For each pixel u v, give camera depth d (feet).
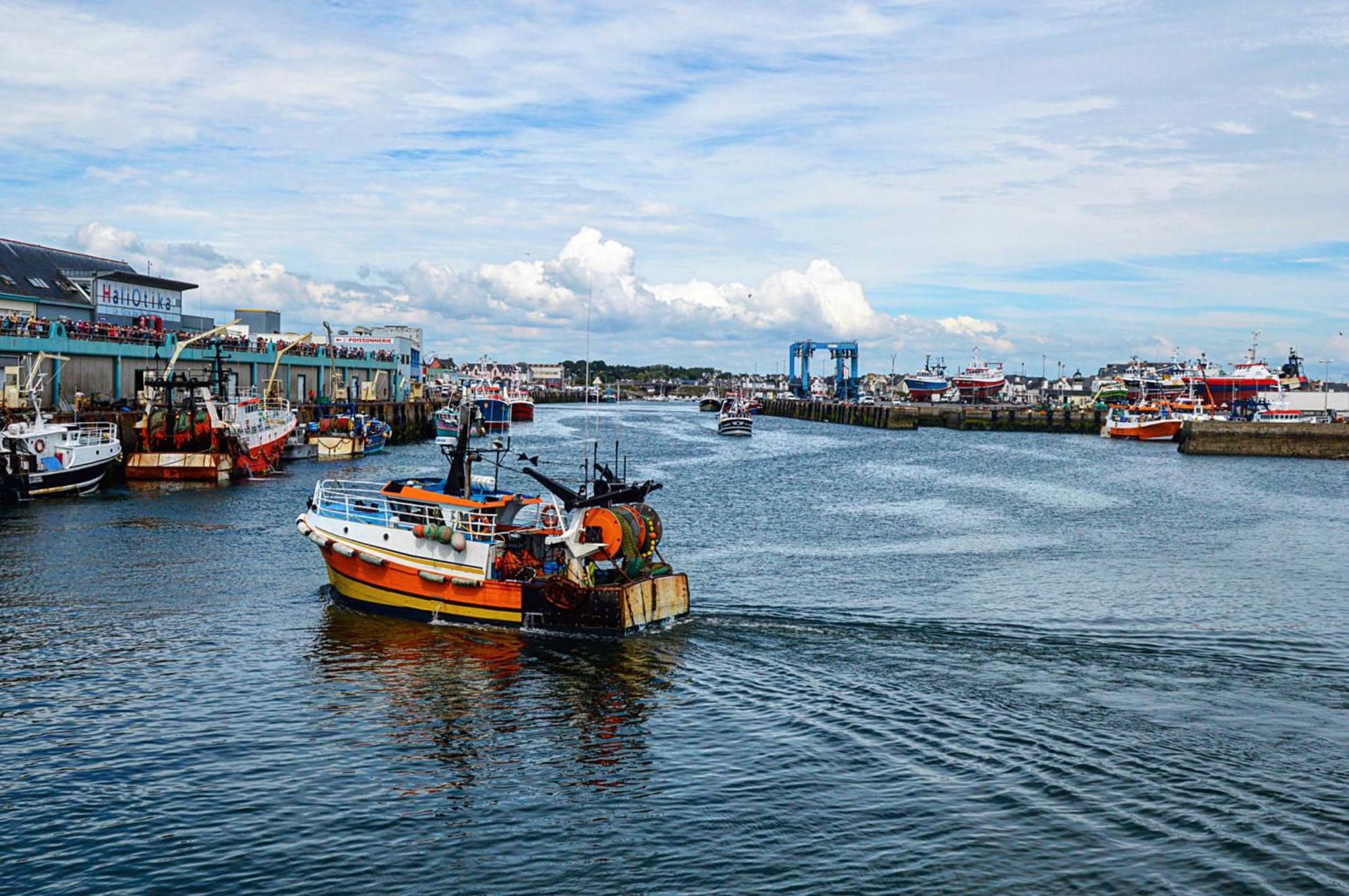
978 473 297.94
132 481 217.77
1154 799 61.31
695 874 53.88
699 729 72.49
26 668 84.23
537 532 98.02
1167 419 470.39
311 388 394.93
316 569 122.93
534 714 75.51
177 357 269.64
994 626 100.12
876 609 108.06
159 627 96.68
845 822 59.06
